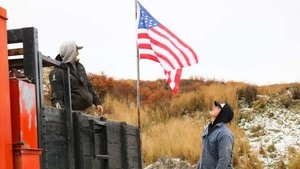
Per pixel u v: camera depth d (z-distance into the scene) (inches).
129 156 284.5
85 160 229.5
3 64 156.9
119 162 268.7
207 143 275.7
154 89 1058.1
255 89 956.6
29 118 172.1
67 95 226.2
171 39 459.8
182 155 621.9
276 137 745.0
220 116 274.1
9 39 203.0
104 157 244.5
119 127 273.4
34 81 197.5
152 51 464.8
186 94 949.8
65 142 218.7
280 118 839.1
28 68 199.5
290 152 647.8
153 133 728.3
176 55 458.3
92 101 279.9
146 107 892.6
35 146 175.8
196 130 710.5
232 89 938.1
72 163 219.8
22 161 160.7
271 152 664.4
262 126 803.4
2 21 158.7
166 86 1082.1
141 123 803.4
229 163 272.8
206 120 811.4
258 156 643.5
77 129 225.5
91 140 233.5
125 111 853.2
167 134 699.4
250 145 677.9
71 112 225.0
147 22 466.6
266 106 892.0
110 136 258.8
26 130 168.1
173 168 522.6
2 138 151.9
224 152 266.8
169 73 460.8
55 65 224.4
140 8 470.9
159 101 949.2
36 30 204.2
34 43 200.8
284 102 900.6
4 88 156.3
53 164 204.1
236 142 645.3
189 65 458.0
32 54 200.1
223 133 269.6
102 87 968.3
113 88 988.6
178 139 665.6
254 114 859.4
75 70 270.5
